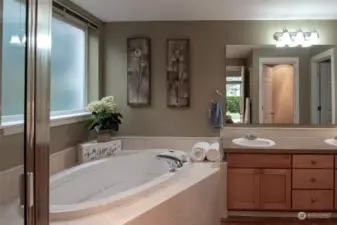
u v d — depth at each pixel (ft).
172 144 13.61
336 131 12.96
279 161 11.25
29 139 4.05
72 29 12.34
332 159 11.16
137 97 13.65
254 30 13.16
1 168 5.41
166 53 13.52
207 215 9.77
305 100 13.01
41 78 4.03
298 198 11.25
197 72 13.46
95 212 6.67
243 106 13.28
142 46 13.52
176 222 7.94
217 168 10.61
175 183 8.86
